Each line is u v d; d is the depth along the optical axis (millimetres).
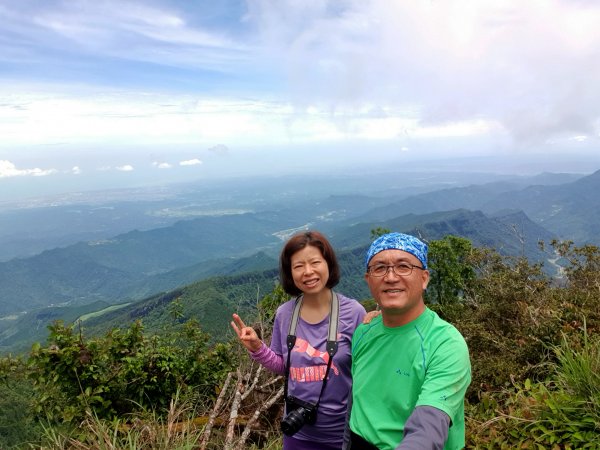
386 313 1844
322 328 2516
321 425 2416
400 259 1783
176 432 3299
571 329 3965
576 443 2480
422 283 1850
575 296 5098
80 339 5254
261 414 4262
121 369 5270
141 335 5652
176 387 5359
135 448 2945
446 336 1731
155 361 5434
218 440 3742
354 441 1863
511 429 2857
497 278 6082
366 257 1924
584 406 2670
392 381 1769
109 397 5133
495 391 3789
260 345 2641
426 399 1589
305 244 2479
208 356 5926
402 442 1496
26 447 4441
